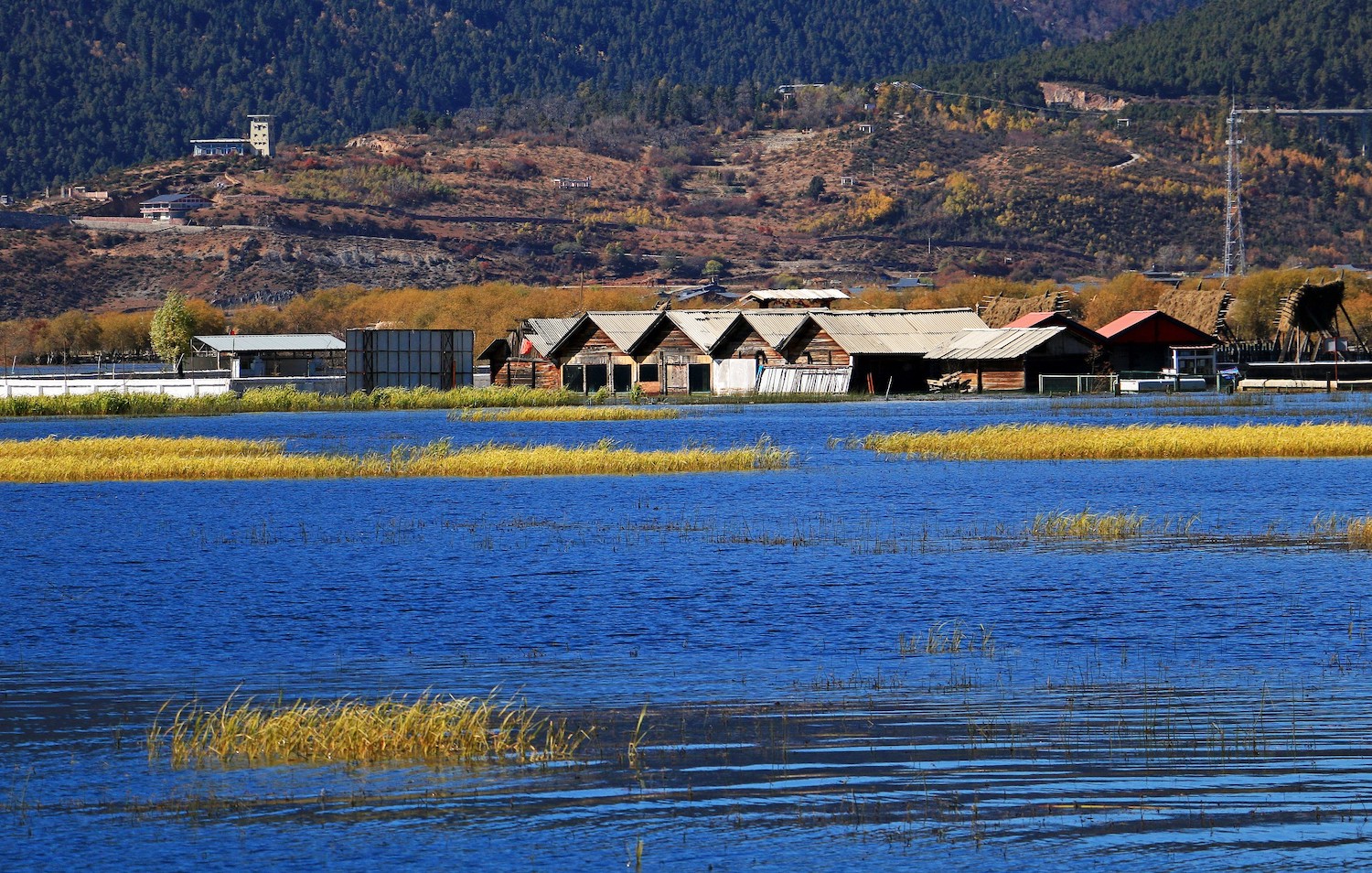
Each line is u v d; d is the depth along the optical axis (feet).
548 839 192.75
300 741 225.97
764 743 230.48
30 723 245.24
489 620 325.01
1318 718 240.32
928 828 195.83
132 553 421.18
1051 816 199.62
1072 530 444.55
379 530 464.65
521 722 242.37
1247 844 189.78
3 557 414.00
